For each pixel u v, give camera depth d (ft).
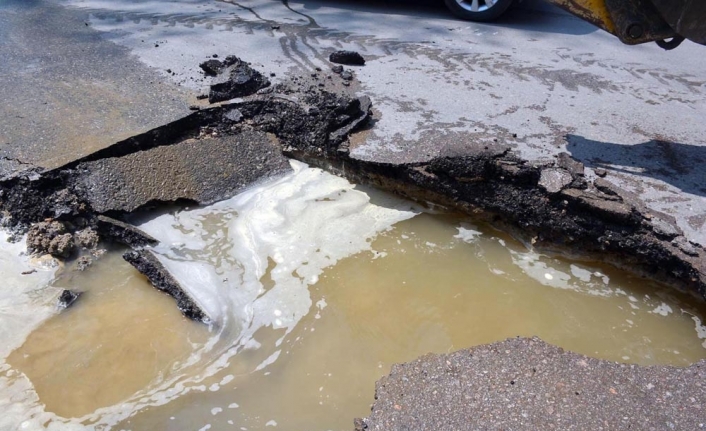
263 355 9.34
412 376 8.31
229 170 13.01
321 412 8.43
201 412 8.45
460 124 14.21
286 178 13.33
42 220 11.55
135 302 10.25
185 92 15.62
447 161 11.99
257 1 24.95
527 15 23.98
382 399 8.00
